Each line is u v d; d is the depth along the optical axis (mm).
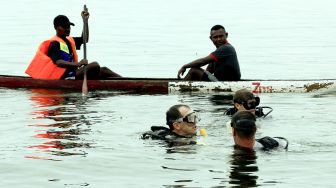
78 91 21984
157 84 22016
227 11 59156
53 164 12578
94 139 14445
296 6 64875
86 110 18172
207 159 12617
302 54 32656
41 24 47656
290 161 12438
